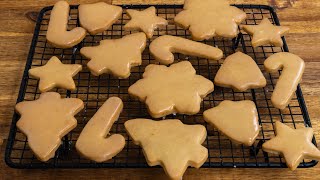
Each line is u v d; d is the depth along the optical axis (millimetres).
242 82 368
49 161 347
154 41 401
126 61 383
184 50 396
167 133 332
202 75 408
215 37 438
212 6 428
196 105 352
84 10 424
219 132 349
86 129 335
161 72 375
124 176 348
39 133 332
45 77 372
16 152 356
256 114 347
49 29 407
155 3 474
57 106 349
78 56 420
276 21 433
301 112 376
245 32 440
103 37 436
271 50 429
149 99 356
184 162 315
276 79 404
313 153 322
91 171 351
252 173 350
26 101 355
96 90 396
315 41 441
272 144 329
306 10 472
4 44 435
